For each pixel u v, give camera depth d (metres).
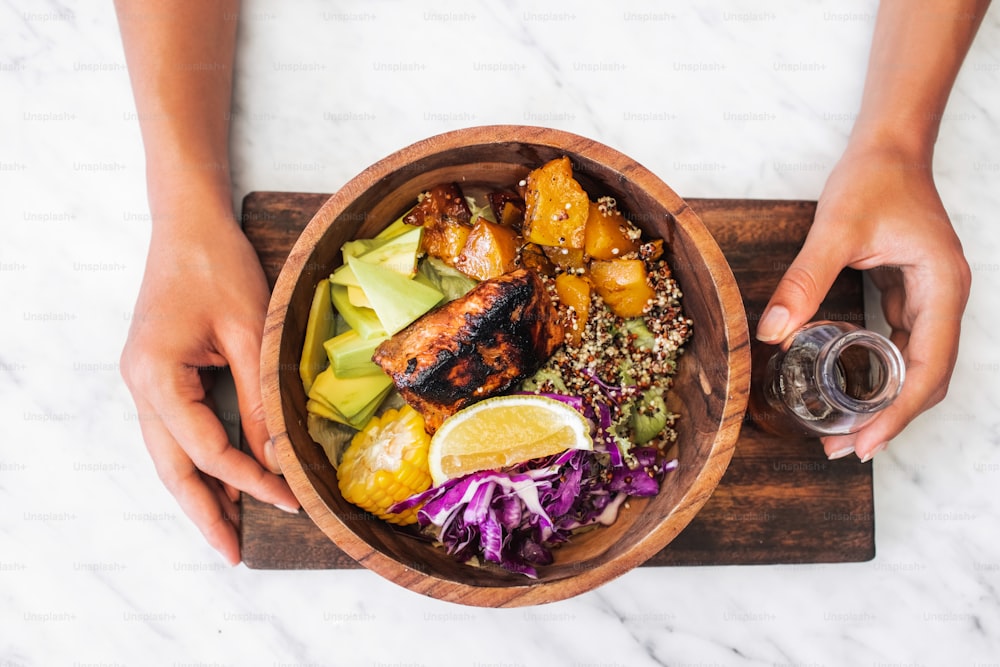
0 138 0.55
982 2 0.53
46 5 0.56
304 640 0.54
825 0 0.57
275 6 0.56
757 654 0.54
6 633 0.54
